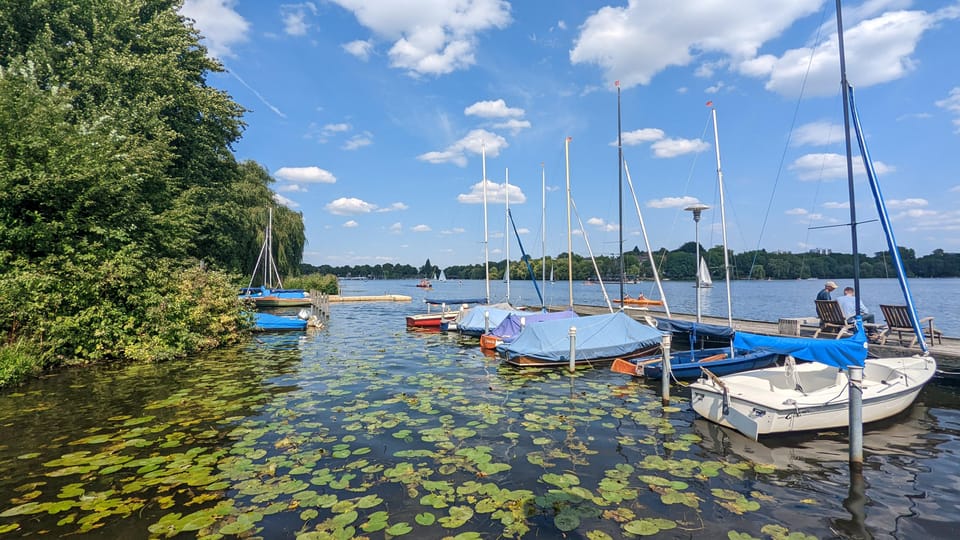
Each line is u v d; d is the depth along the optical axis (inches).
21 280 442.3
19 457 252.1
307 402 367.2
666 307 693.3
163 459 248.7
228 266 1051.3
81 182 516.4
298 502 200.1
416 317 945.5
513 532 177.5
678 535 177.0
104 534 176.4
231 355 605.3
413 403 365.7
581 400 377.7
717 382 312.3
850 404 246.4
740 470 238.5
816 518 191.9
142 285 565.6
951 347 456.8
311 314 1096.8
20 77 539.2
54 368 491.5
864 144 412.5
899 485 223.1
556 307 1067.3
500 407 355.9
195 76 943.0
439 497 205.0
